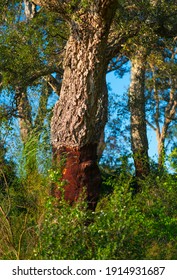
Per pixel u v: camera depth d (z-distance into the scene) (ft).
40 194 35.01
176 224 31.32
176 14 49.01
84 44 37.91
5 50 54.24
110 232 24.94
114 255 24.35
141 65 68.33
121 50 48.52
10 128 46.78
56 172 31.22
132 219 27.09
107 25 37.42
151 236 29.35
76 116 38.17
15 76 55.01
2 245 27.40
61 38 58.34
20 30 56.18
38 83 61.26
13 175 37.45
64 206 28.30
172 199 37.29
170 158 40.50
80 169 37.81
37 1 38.63
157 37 49.49
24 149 36.91
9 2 49.73
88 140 38.34
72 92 38.55
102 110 49.01
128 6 48.83
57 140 38.60
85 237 24.90
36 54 55.62
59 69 58.90
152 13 48.32
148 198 37.63
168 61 76.79
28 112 58.85
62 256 24.30
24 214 34.06
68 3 37.22
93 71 38.14
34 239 27.66
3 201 33.04
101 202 39.68
